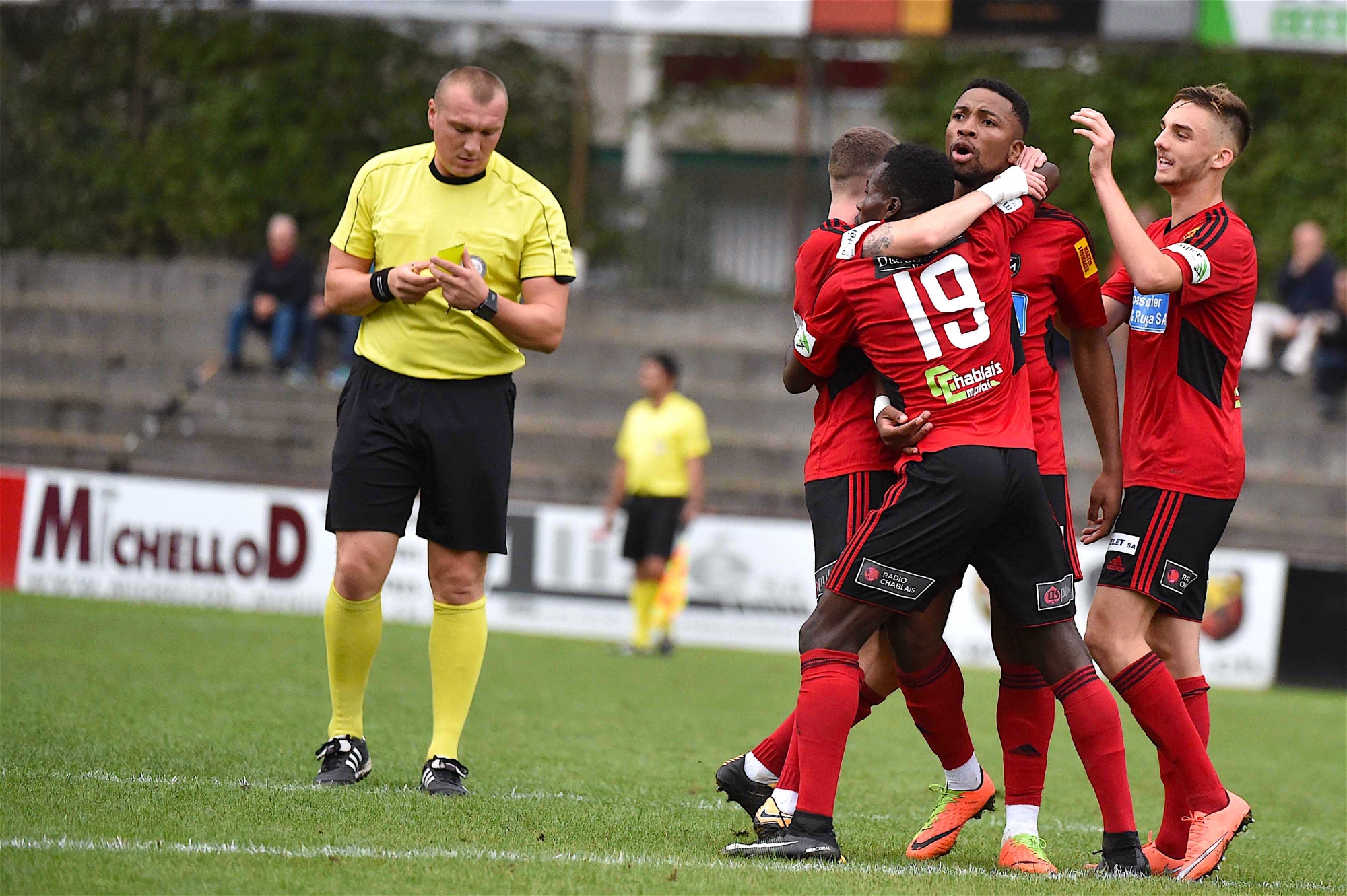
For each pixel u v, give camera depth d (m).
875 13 60.97
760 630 45.34
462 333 17.97
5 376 61.12
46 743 19.75
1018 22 60.03
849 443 15.76
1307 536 51.47
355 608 18.19
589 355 62.06
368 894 12.29
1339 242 62.47
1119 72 63.97
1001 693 16.36
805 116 65.50
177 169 67.81
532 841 15.00
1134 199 63.03
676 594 45.53
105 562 46.25
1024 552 15.06
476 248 18.12
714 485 54.97
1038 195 15.45
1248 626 43.44
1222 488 16.64
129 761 18.61
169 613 41.78
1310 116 63.44
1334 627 43.09
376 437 18.00
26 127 68.56
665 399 41.97
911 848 16.50
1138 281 16.08
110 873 12.51
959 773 16.59
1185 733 16.19
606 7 62.16
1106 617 16.75
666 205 67.00
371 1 62.69
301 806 15.89
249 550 45.75
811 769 14.82
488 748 23.22
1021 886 13.84
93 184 68.19
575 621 45.78
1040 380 16.03
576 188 66.81
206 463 55.66
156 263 66.94
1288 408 56.44
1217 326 16.62
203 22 67.94
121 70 68.25
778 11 61.25
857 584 14.73
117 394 60.25
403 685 30.39
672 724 27.83
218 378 57.12
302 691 28.00
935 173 14.89
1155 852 16.84
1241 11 58.75
